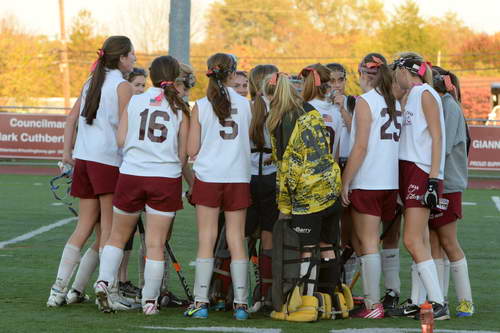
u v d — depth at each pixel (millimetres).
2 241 31422
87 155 19281
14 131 63281
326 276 18750
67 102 159250
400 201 19141
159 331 16750
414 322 18328
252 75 19781
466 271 19469
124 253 21266
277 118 18078
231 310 19656
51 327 16984
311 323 17984
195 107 18516
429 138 18266
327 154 18047
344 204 18688
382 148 18484
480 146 59500
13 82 173000
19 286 22281
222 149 18406
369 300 18875
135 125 18375
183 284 20156
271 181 19312
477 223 40062
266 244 19547
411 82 18766
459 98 19891
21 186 55188
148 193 18297
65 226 36250
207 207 18484
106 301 18656
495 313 19812
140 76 22328
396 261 20125
